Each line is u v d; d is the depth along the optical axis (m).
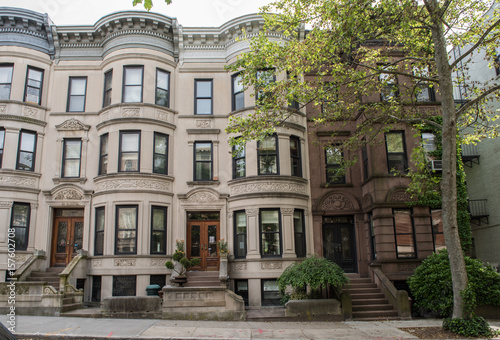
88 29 19.58
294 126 18.78
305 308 13.85
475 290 13.60
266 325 12.73
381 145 17.48
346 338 10.78
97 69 19.70
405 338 10.78
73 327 11.55
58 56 19.75
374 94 18.17
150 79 18.83
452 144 11.99
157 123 18.47
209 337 10.66
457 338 10.70
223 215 18.33
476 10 14.27
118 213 17.44
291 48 13.45
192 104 19.50
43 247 17.88
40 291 13.97
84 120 19.17
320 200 18.78
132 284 16.77
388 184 17.16
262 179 17.84
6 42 18.88
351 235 19.00
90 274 17.12
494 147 21.38
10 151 18.03
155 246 17.59
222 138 19.25
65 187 18.33
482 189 22.41
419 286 14.66
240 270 17.22
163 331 11.23
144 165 17.89
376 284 16.23
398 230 16.98
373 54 14.76
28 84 19.06
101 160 18.52
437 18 12.37
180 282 15.53
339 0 13.03
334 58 13.73
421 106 17.91
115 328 11.51
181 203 18.38
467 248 16.58
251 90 18.97
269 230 17.66
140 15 18.89
